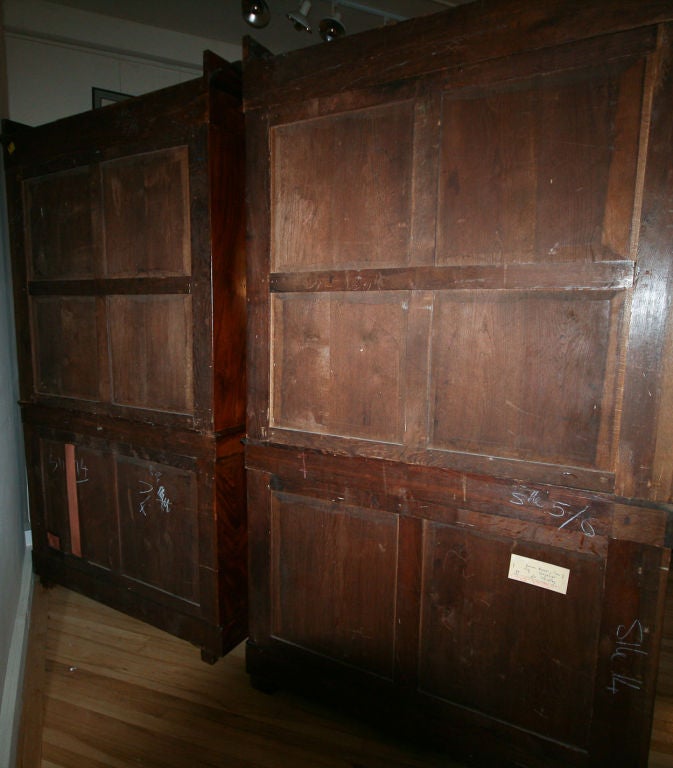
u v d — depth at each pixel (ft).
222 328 5.40
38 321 6.88
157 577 6.22
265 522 5.27
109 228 5.93
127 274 5.87
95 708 5.31
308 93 4.52
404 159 4.19
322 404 4.83
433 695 4.68
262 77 4.73
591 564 3.91
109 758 4.73
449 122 3.99
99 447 6.48
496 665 4.36
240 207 5.48
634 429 3.63
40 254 6.68
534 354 3.91
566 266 3.70
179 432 5.68
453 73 3.93
